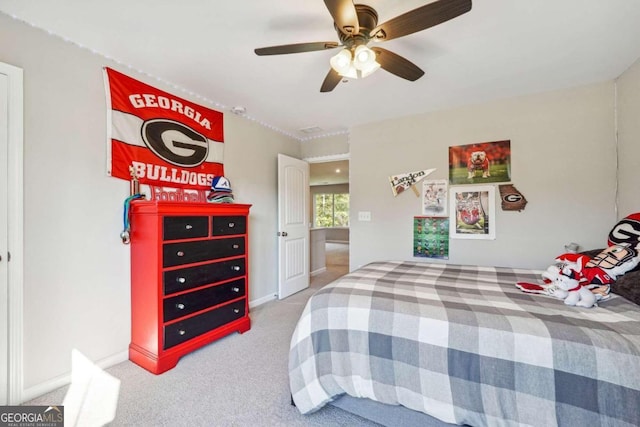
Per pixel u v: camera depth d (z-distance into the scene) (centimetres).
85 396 168
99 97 196
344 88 253
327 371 139
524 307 128
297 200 393
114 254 205
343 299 145
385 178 333
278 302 350
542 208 259
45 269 171
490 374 107
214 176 280
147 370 197
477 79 236
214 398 167
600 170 239
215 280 235
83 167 188
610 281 143
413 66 166
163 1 147
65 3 148
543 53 197
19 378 160
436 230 304
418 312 127
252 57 202
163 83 236
